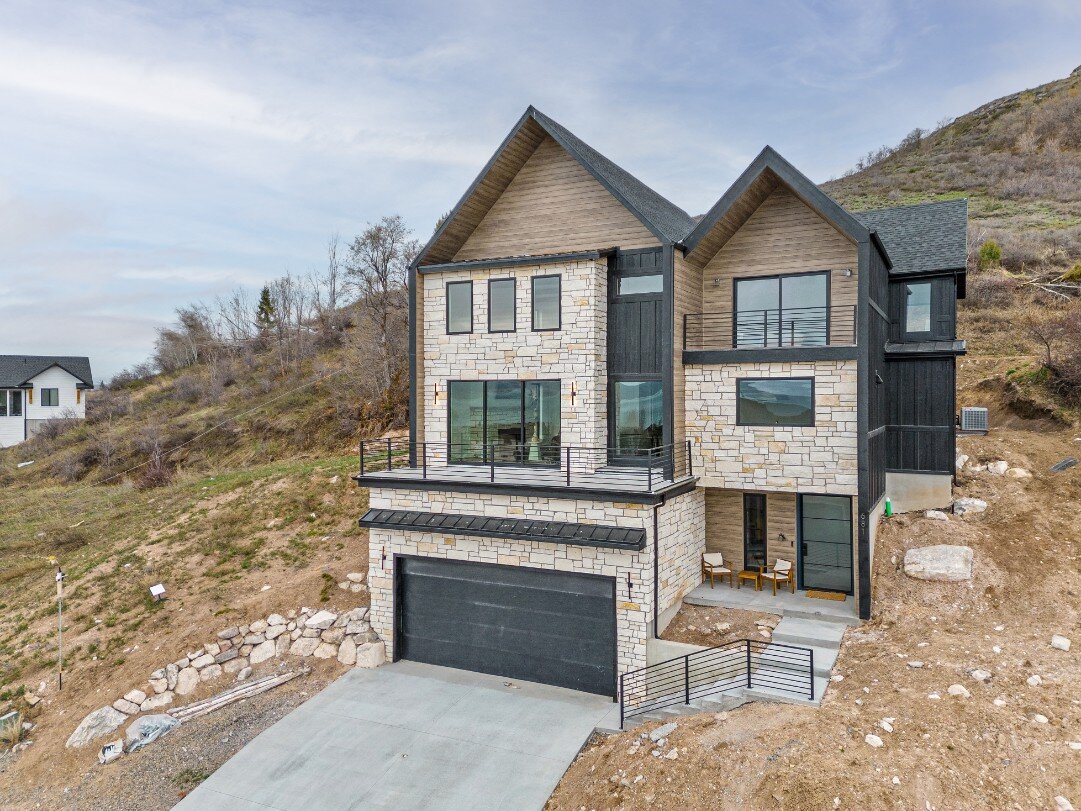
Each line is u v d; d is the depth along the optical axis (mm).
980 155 75875
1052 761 9289
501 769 12258
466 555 16219
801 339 16672
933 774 9195
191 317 68812
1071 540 15820
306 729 13953
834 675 12445
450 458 18969
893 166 81938
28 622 19578
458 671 16406
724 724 11039
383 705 14766
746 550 17672
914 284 18938
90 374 58969
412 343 19203
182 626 17703
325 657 17031
